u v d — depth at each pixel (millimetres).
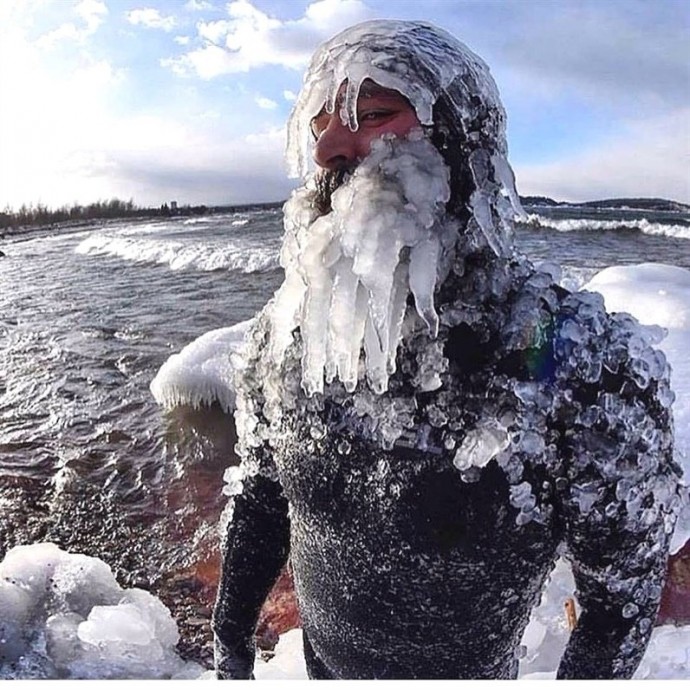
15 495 5359
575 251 12961
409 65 1186
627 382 1189
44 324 10578
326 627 1518
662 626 3182
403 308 1176
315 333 1210
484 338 1220
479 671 1417
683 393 4438
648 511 1211
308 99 1287
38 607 3654
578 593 1364
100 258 18234
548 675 2734
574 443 1192
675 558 3602
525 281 1258
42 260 18594
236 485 1655
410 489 1272
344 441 1330
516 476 1215
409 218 1148
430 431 1250
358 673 1500
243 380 1542
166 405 6691
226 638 1722
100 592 3828
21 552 4012
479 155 1221
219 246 17484
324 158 1238
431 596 1335
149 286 13531
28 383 7887
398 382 1260
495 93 1284
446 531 1270
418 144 1189
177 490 5375
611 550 1232
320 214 1284
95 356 8867
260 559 1659
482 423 1215
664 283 6578
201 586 4289
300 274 1255
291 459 1428
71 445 6199
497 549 1271
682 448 3846
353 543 1370
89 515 5102
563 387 1191
